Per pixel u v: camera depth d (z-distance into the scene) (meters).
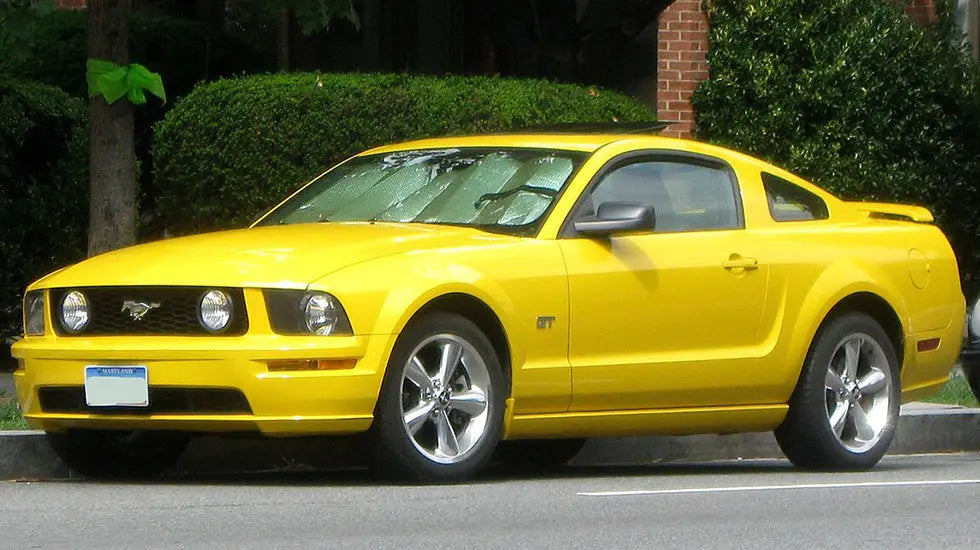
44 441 11.02
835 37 20.67
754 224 11.62
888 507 9.35
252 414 9.58
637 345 10.85
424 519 8.60
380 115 16.72
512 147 11.41
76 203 16.33
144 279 9.82
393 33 23.72
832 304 11.72
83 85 19.50
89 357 9.89
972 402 15.52
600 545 7.80
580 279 10.57
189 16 23.08
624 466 12.66
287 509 8.93
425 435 10.16
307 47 23.47
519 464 12.52
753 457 13.44
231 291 9.66
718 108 20.77
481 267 10.18
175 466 11.33
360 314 9.63
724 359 11.22
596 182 10.97
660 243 11.05
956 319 12.66
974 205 21.08
